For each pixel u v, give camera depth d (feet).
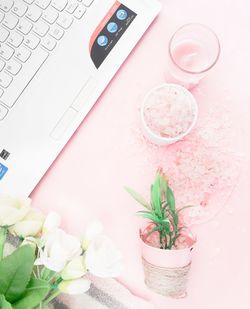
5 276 1.44
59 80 2.10
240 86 2.15
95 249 1.56
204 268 2.13
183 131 2.05
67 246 1.54
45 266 1.57
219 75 2.15
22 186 2.09
